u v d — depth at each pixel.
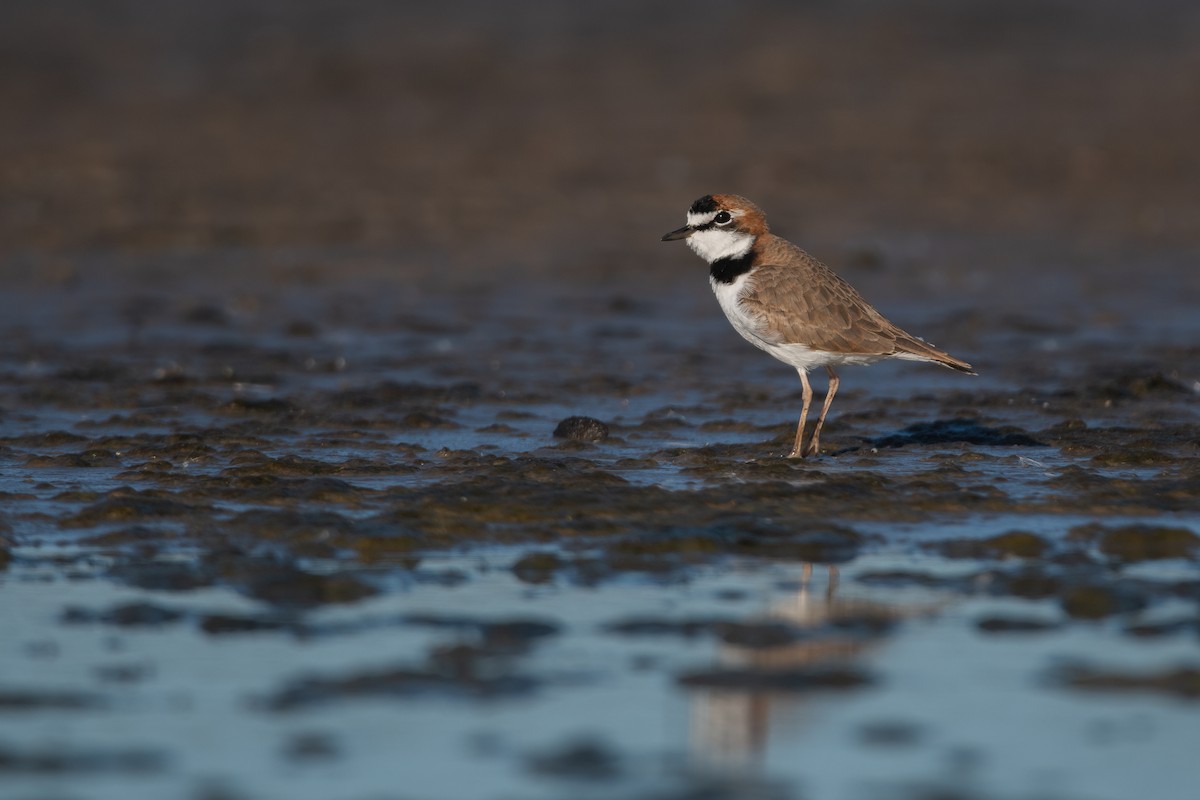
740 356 17.25
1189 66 36.50
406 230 24.44
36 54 35.91
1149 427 13.39
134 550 9.54
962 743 6.72
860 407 14.58
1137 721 6.94
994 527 10.13
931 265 22.56
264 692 7.25
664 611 8.44
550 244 23.69
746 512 10.41
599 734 6.82
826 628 8.16
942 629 8.14
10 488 11.12
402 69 35.81
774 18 40.28
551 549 9.68
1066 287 21.20
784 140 30.50
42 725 6.88
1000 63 36.97
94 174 27.52
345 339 18.09
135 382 15.65
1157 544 9.70
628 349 17.59
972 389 15.51
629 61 36.66
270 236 23.94
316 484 11.02
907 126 31.70
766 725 6.92
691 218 12.74
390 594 8.74
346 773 6.43
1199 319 19.22
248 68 35.75
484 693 7.24
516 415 14.22
